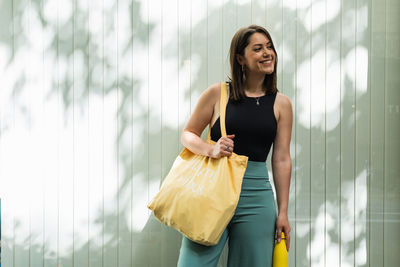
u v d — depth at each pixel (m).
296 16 2.40
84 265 2.43
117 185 2.42
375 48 2.41
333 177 2.42
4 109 2.41
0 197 2.40
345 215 2.43
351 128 2.42
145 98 2.41
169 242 2.43
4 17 2.40
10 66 2.40
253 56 1.99
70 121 2.41
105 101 2.41
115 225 2.42
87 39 2.40
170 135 2.42
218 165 1.93
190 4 2.40
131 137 2.41
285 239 2.04
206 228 1.84
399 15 2.40
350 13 2.40
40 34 2.40
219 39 2.41
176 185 1.93
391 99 2.41
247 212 1.98
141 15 2.40
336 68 2.41
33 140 2.41
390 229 2.42
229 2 2.40
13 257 2.42
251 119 2.00
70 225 2.42
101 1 2.40
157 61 2.41
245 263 2.00
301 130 2.41
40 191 2.41
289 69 2.41
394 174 2.42
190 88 2.41
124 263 2.43
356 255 2.42
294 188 2.42
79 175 2.41
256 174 2.01
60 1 2.40
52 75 2.41
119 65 2.41
